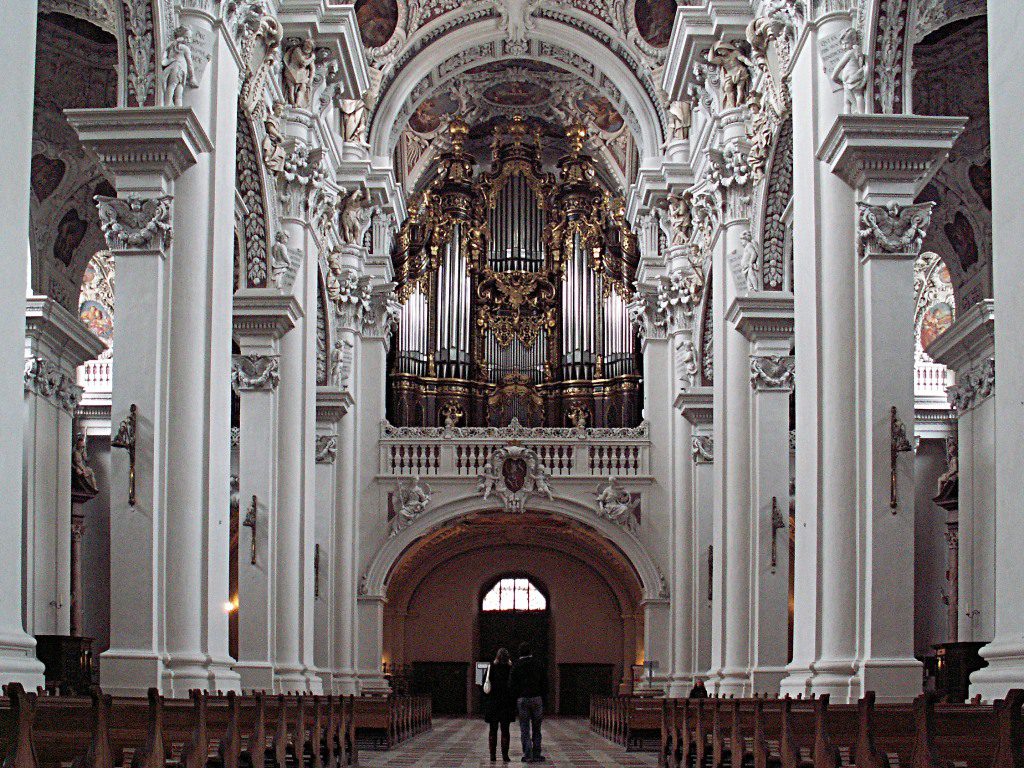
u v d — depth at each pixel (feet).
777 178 48.98
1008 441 22.85
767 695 42.60
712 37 52.24
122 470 33.45
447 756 48.98
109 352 78.02
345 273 71.26
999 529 23.08
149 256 34.06
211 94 36.68
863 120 33.83
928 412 78.18
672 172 68.28
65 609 52.65
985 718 19.48
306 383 54.85
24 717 14.87
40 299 49.78
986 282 53.01
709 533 68.23
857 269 35.29
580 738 65.51
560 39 77.51
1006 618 22.75
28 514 50.88
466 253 92.27
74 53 44.62
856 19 35.81
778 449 49.16
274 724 29.89
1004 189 23.21
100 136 33.58
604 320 91.04
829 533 34.91
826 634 34.76
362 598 79.61
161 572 33.71
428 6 75.46
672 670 75.92
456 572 98.27
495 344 92.32
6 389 22.31
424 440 81.71
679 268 69.62
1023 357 22.45
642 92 77.05
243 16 39.19
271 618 49.60
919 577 78.13
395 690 78.02
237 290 49.67
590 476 81.56
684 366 69.97
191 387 34.65
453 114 91.20
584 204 92.27
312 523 54.85
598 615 97.55
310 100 54.13
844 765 21.48
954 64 46.06
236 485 79.10
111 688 32.37
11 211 22.57
